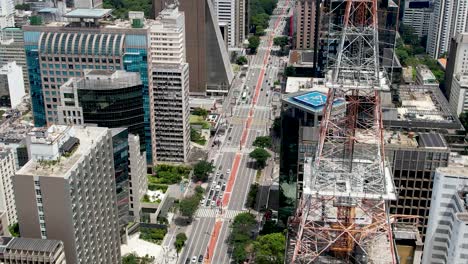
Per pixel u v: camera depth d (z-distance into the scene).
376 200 193.62
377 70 195.88
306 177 197.75
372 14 197.00
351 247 192.38
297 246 190.00
